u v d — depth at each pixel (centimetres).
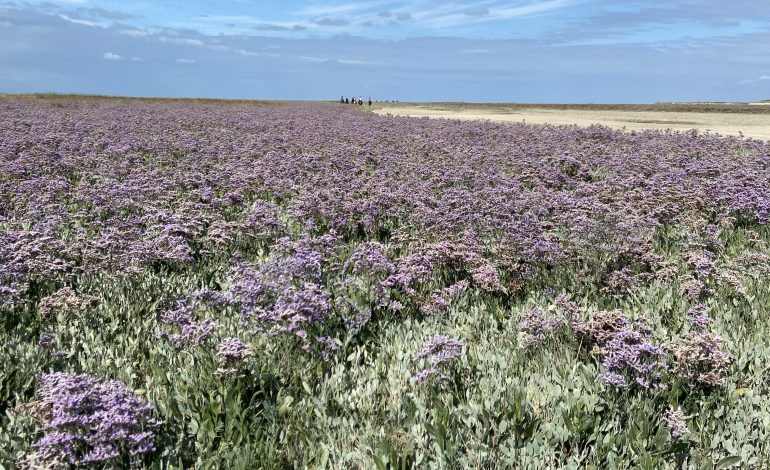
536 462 399
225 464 398
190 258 823
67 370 528
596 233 905
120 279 739
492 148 2322
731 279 754
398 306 672
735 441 438
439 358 511
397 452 418
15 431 436
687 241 991
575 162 1820
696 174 1652
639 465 394
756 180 1412
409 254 858
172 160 1794
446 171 1602
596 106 9338
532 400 485
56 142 2094
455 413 455
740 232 1068
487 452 414
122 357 555
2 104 5022
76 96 8588
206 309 672
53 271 739
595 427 432
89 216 1091
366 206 1084
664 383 497
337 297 679
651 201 1212
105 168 1562
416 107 9681
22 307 670
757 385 516
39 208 1075
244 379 498
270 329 591
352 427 450
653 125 4294
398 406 477
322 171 1616
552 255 848
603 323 579
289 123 3509
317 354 556
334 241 957
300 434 441
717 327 645
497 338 629
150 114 4097
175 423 455
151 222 1021
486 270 753
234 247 952
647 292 762
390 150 2188
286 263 724
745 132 3512
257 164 1658
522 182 1609
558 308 680
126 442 405
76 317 652
